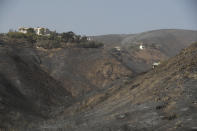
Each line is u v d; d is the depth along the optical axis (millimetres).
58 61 92438
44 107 48906
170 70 31688
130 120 19859
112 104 31844
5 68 54781
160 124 16344
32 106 45844
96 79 88188
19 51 84062
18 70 57625
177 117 16328
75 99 55594
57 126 26547
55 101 57156
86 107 40812
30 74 62219
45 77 70875
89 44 129500
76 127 23375
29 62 73500
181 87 22281
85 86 81562
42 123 32125
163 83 27312
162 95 22953
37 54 92625
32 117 37188
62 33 132000
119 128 18344
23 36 117500
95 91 52406
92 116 28562
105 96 42031
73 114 37750
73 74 86312
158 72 35781
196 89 20656
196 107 17000
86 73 89938
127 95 32969
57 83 76000
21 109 40156
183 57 34469
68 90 76562
